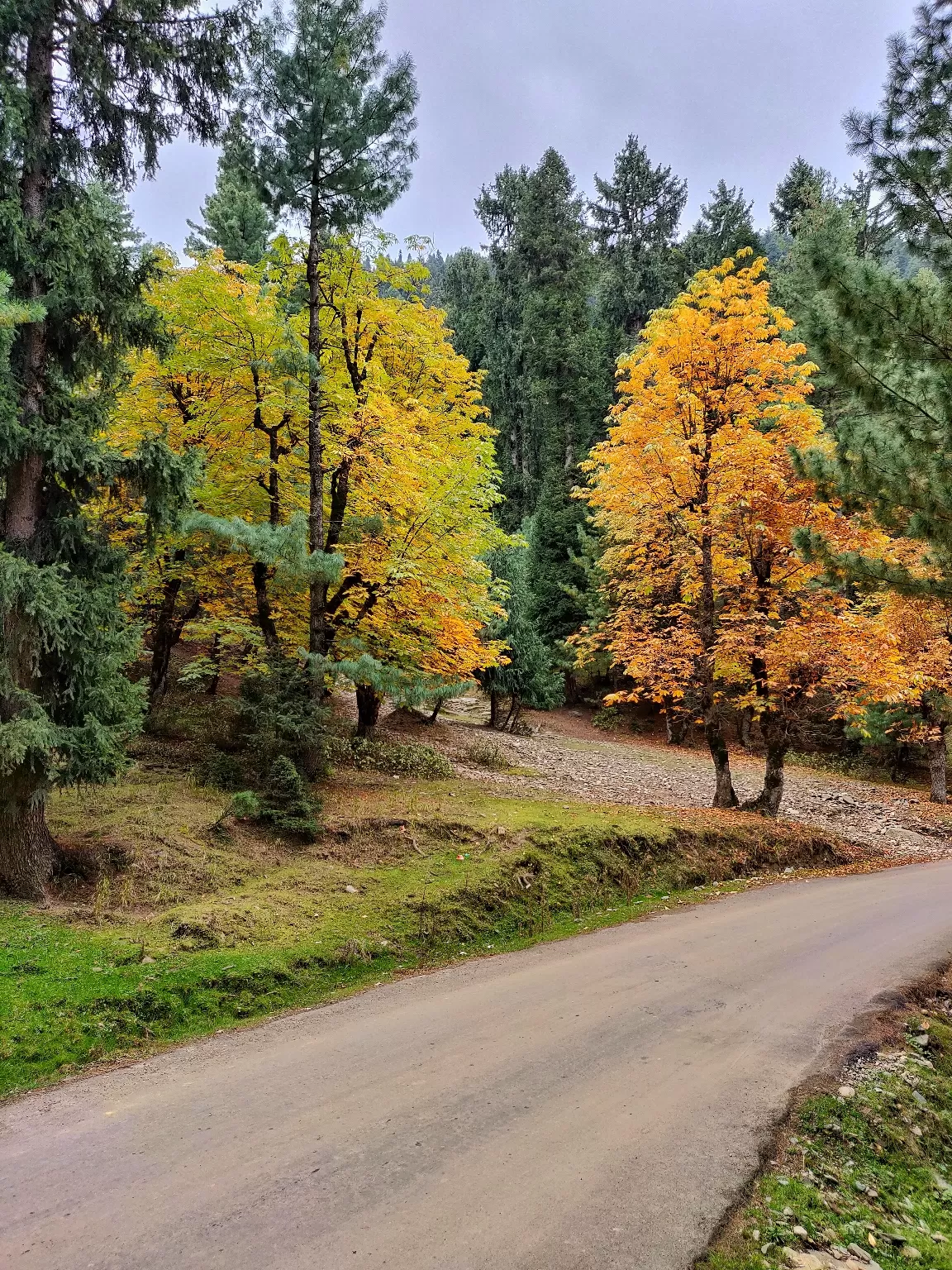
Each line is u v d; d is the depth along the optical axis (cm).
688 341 1491
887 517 811
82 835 886
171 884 839
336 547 1247
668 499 1542
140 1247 341
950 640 1942
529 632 2630
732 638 1469
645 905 1097
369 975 760
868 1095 541
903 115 797
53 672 795
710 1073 551
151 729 1365
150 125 875
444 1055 568
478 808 1288
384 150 1164
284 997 684
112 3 809
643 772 2236
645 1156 435
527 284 5178
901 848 1711
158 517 876
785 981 771
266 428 1347
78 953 671
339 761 1499
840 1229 396
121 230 877
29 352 791
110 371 872
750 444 1406
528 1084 522
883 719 2477
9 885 768
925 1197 454
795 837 1480
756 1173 427
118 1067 543
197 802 1059
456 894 944
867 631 1446
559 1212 376
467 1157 425
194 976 665
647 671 1571
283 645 1427
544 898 1026
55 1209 369
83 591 788
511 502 4369
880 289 752
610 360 4494
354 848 1037
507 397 4781
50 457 782
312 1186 391
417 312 1427
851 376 799
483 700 3353
